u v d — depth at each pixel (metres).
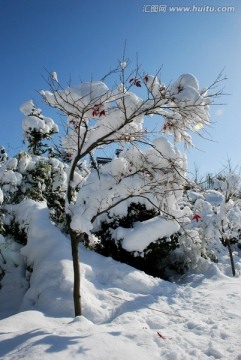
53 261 8.77
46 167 12.33
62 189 12.70
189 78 6.24
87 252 10.15
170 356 4.95
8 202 11.76
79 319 5.83
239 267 12.80
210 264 11.76
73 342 4.79
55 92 6.07
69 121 6.62
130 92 6.34
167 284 9.34
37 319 6.30
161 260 11.53
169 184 6.87
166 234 10.32
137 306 7.50
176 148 7.12
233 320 6.80
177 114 6.40
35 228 10.36
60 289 7.58
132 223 10.99
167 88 6.16
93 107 6.01
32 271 9.60
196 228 12.27
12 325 5.88
